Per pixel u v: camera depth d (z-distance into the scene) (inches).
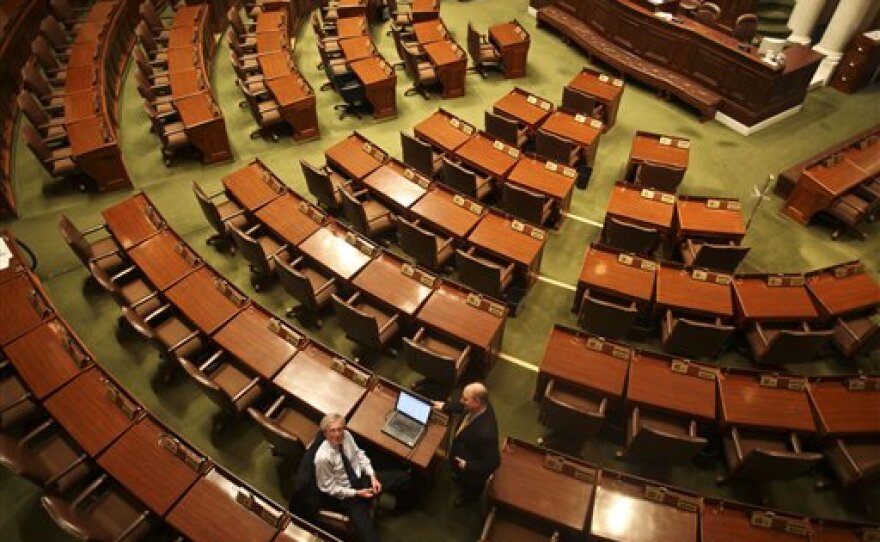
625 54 573.3
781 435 268.4
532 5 669.9
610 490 232.7
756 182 463.5
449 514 266.4
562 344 286.5
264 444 288.7
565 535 232.2
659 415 273.9
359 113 513.0
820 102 557.3
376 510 263.9
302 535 217.6
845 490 280.5
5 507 264.8
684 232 356.8
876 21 559.8
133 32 590.6
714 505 227.9
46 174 435.5
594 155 449.4
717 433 279.1
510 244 341.1
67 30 590.6
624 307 323.6
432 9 588.4
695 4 592.1
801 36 588.1
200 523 219.6
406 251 360.2
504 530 233.5
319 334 338.0
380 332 300.8
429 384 314.0
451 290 311.3
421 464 240.8
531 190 384.5
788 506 276.1
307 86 469.1
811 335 290.8
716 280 323.0
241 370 288.5
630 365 279.3
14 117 477.4
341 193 364.8
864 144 431.5
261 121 458.9
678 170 393.1
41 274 363.3
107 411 251.0
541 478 235.3
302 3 646.5
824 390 272.1
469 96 542.0
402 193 371.9
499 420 302.0
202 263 315.3
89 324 337.4
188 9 577.9
